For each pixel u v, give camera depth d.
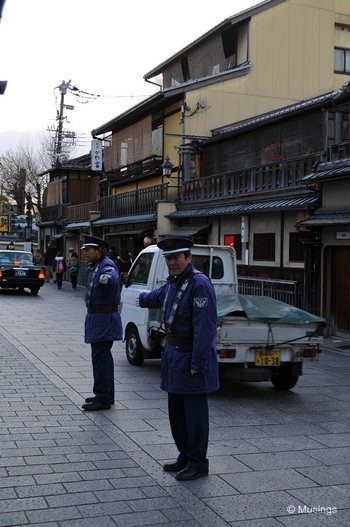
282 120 17.20
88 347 11.48
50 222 41.16
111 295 6.82
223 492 4.57
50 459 5.16
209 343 4.72
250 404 7.50
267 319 7.58
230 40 24.17
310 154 14.99
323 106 15.41
